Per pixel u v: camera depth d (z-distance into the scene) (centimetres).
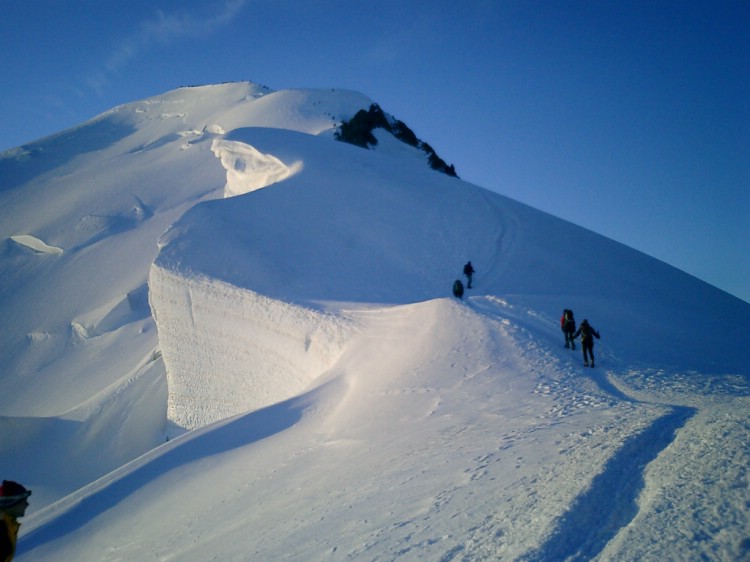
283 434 1316
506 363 1350
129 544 940
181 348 2498
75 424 2808
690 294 2500
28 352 5719
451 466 722
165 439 2617
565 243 2894
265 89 16175
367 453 945
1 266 8119
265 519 766
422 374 1363
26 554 1102
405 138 8438
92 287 6988
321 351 1925
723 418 685
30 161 13275
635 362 1380
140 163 11506
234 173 4031
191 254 2548
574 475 554
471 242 2827
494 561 420
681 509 439
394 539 528
